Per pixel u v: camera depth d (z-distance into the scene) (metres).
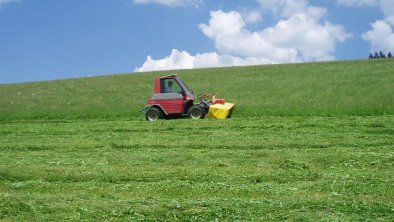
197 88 36.06
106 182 9.73
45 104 31.73
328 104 24.00
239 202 7.73
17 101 34.41
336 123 17.91
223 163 11.11
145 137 15.84
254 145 13.70
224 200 7.89
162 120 20.53
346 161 11.04
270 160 11.27
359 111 21.81
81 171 10.45
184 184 9.11
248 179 9.55
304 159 11.34
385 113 21.72
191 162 11.48
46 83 46.25
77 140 15.53
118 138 15.77
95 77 49.53
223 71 47.09
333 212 7.18
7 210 7.41
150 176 9.95
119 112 25.28
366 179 9.24
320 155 11.65
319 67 44.56
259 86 34.94
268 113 22.75
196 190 8.74
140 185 9.20
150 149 13.72
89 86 42.03
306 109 22.62
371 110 21.75
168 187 8.95
